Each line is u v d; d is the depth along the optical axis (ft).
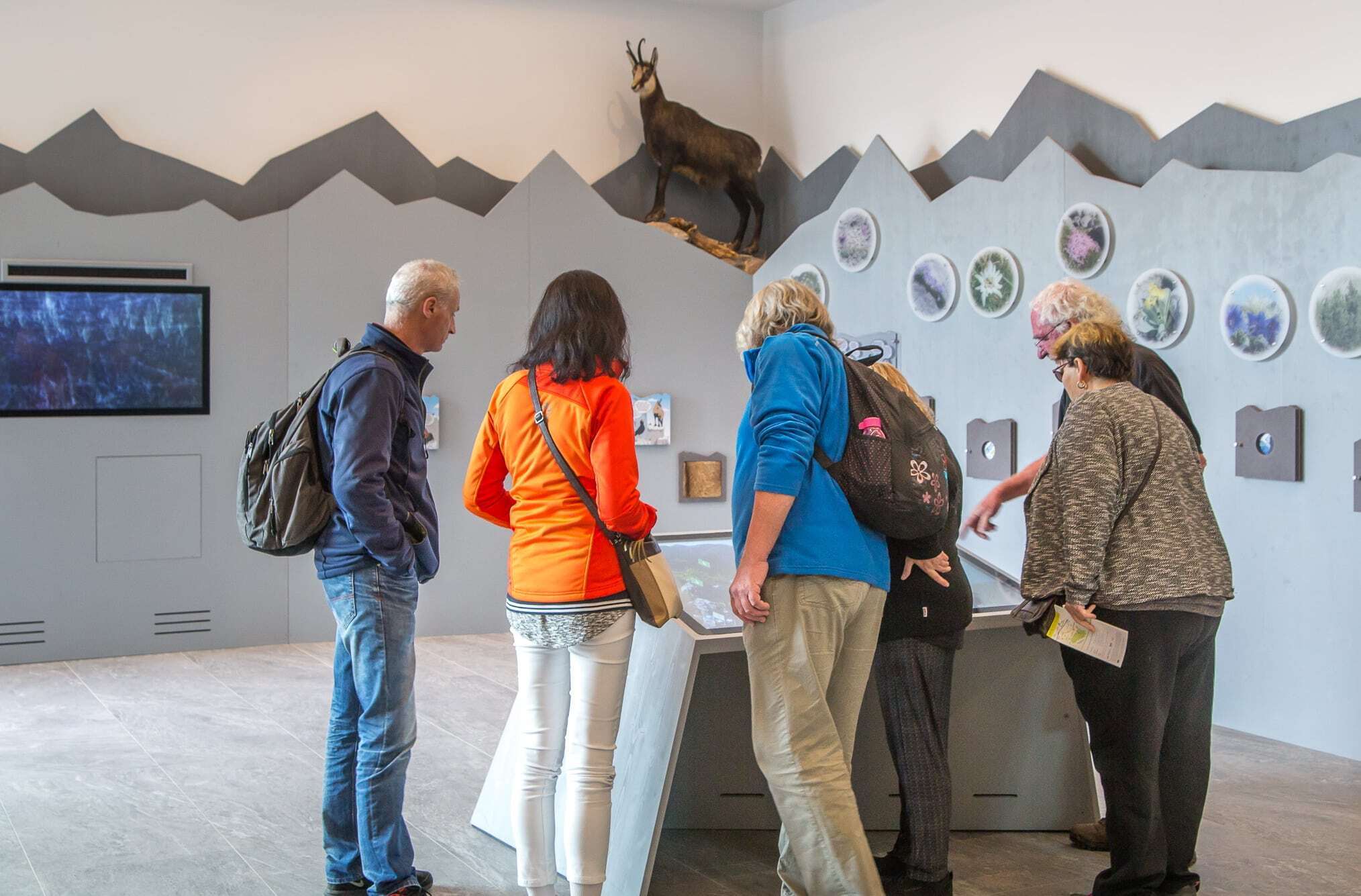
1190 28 15.62
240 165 20.02
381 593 8.56
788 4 23.03
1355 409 13.30
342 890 9.36
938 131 19.79
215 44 19.83
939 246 18.67
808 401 7.55
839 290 20.62
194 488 18.97
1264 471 14.19
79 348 18.22
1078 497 8.20
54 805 11.53
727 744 10.92
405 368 8.75
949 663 9.10
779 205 23.16
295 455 8.44
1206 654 8.88
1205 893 9.41
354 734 9.19
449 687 16.53
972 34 19.07
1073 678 8.64
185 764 12.90
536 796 8.30
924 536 7.90
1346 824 11.13
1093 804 10.81
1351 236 13.29
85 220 18.30
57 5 18.84
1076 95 17.11
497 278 20.53
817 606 7.61
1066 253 16.57
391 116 21.08
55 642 18.25
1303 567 13.92
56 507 18.22
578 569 7.96
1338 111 13.80
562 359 7.94
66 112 18.92
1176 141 15.67
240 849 10.39
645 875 9.02
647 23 22.84
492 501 8.91
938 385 18.75
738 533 8.08
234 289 19.07
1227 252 14.64
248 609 19.36
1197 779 9.00
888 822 10.83
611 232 21.33
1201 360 14.99
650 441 21.52
